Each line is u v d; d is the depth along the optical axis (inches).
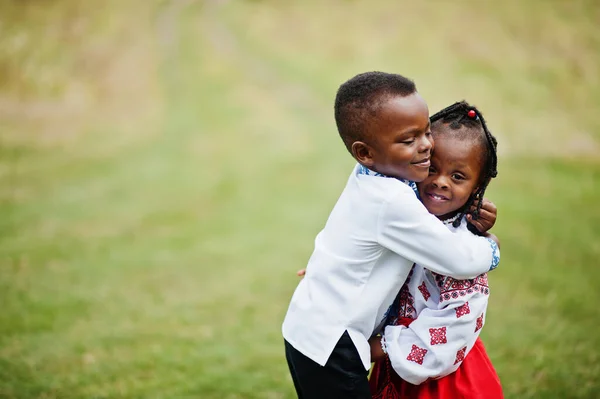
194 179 392.2
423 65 624.1
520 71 590.2
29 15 768.9
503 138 443.5
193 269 244.5
